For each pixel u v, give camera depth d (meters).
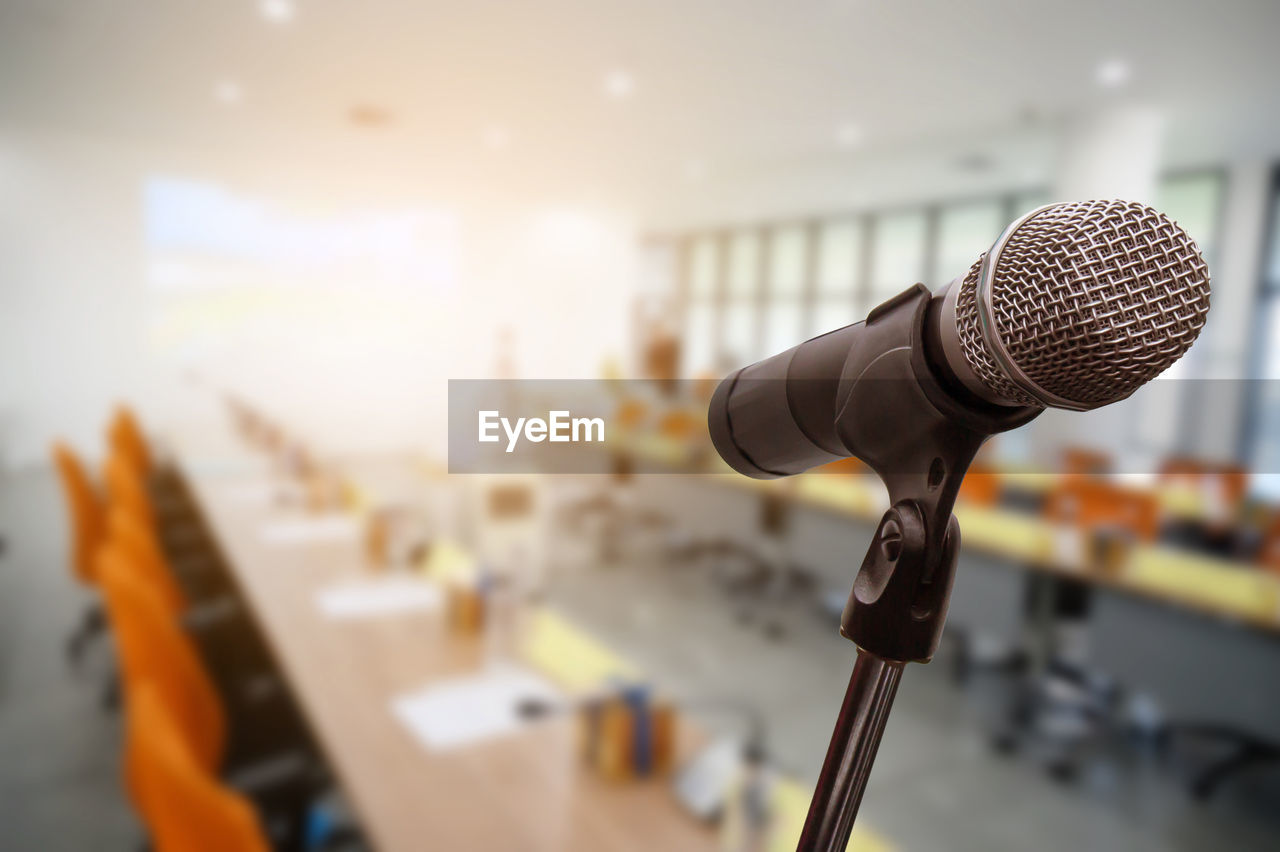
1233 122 3.70
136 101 3.96
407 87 3.56
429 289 5.59
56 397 4.99
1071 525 2.70
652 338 6.09
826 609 2.84
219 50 3.19
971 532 2.37
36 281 4.87
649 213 6.11
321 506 2.46
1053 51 3.00
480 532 2.41
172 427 4.59
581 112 3.85
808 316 6.34
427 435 5.40
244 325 5.29
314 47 3.14
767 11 2.76
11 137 4.67
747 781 0.96
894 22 2.79
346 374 5.46
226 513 2.35
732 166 4.89
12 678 2.21
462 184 5.48
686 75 3.35
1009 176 4.91
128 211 5.01
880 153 4.48
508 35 2.95
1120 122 3.55
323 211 5.39
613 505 3.39
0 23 2.96
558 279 5.94
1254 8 2.60
